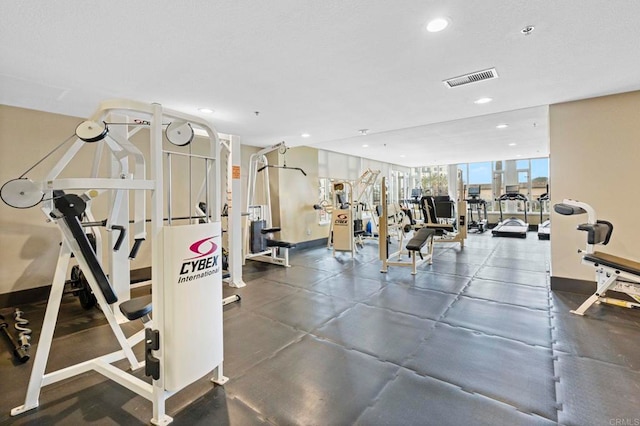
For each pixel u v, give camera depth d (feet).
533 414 5.64
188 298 5.74
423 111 13.48
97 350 8.41
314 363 7.55
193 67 8.66
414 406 5.92
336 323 9.91
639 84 10.39
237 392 6.44
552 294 12.26
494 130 18.45
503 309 10.82
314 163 25.17
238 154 14.53
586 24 6.69
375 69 9.00
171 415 5.77
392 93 11.10
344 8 6.04
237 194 14.42
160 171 5.68
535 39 7.34
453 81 10.00
